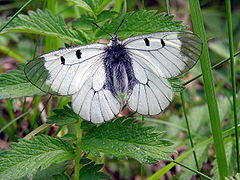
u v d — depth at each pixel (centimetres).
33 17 24
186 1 37
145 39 23
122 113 33
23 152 22
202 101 33
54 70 23
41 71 22
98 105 23
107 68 24
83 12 32
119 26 25
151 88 23
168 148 22
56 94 23
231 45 24
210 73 24
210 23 38
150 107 23
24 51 33
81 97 23
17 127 30
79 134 24
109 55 24
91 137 23
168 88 23
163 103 23
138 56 24
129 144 23
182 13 37
